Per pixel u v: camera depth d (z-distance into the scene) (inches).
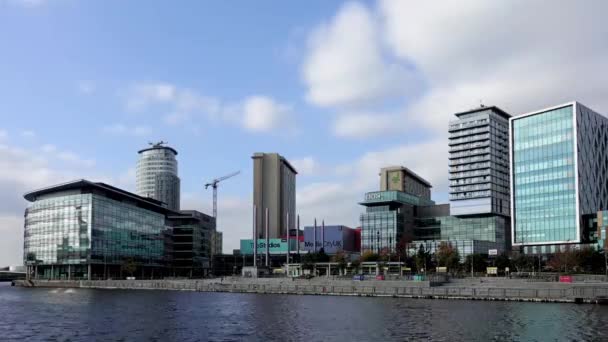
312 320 3828.7
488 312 4065.0
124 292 7342.5
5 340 3132.4
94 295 6737.2
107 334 3324.3
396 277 7047.2
